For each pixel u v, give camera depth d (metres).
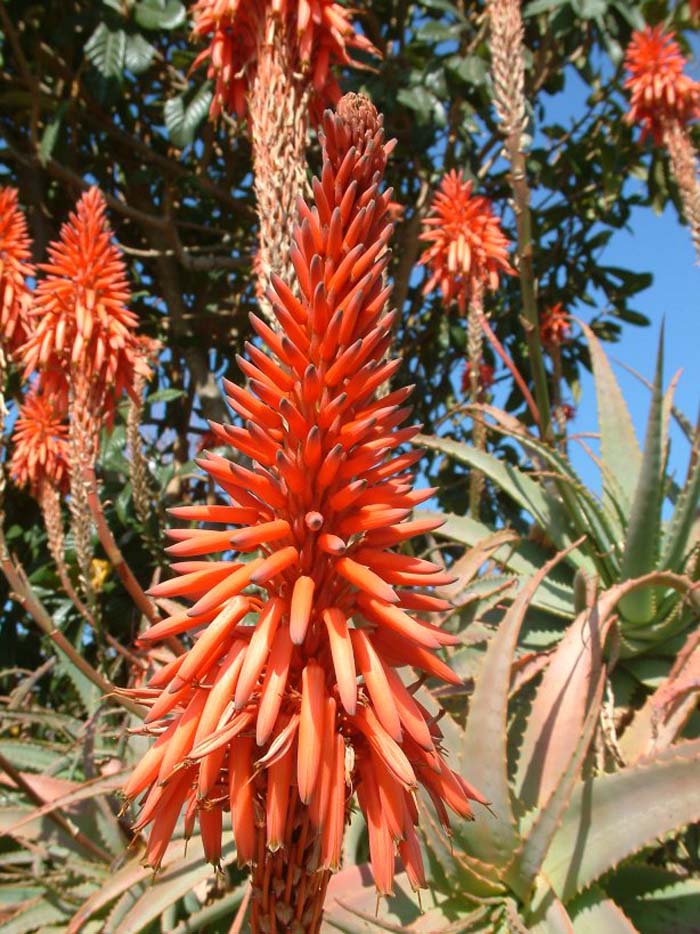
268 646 0.23
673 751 0.38
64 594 0.88
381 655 0.25
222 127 0.99
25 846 0.49
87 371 0.54
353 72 1.00
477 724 0.39
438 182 1.02
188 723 0.23
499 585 0.53
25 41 0.95
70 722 0.59
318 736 0.22
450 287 0.71
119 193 1.14
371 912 0.38
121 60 0.84
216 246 1.02
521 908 0.37
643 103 0.71
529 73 1.09
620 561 0.55
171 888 0.41
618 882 0.40
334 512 0.25
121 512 0.81
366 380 0.25
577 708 0.42
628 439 0.63
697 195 0.62
